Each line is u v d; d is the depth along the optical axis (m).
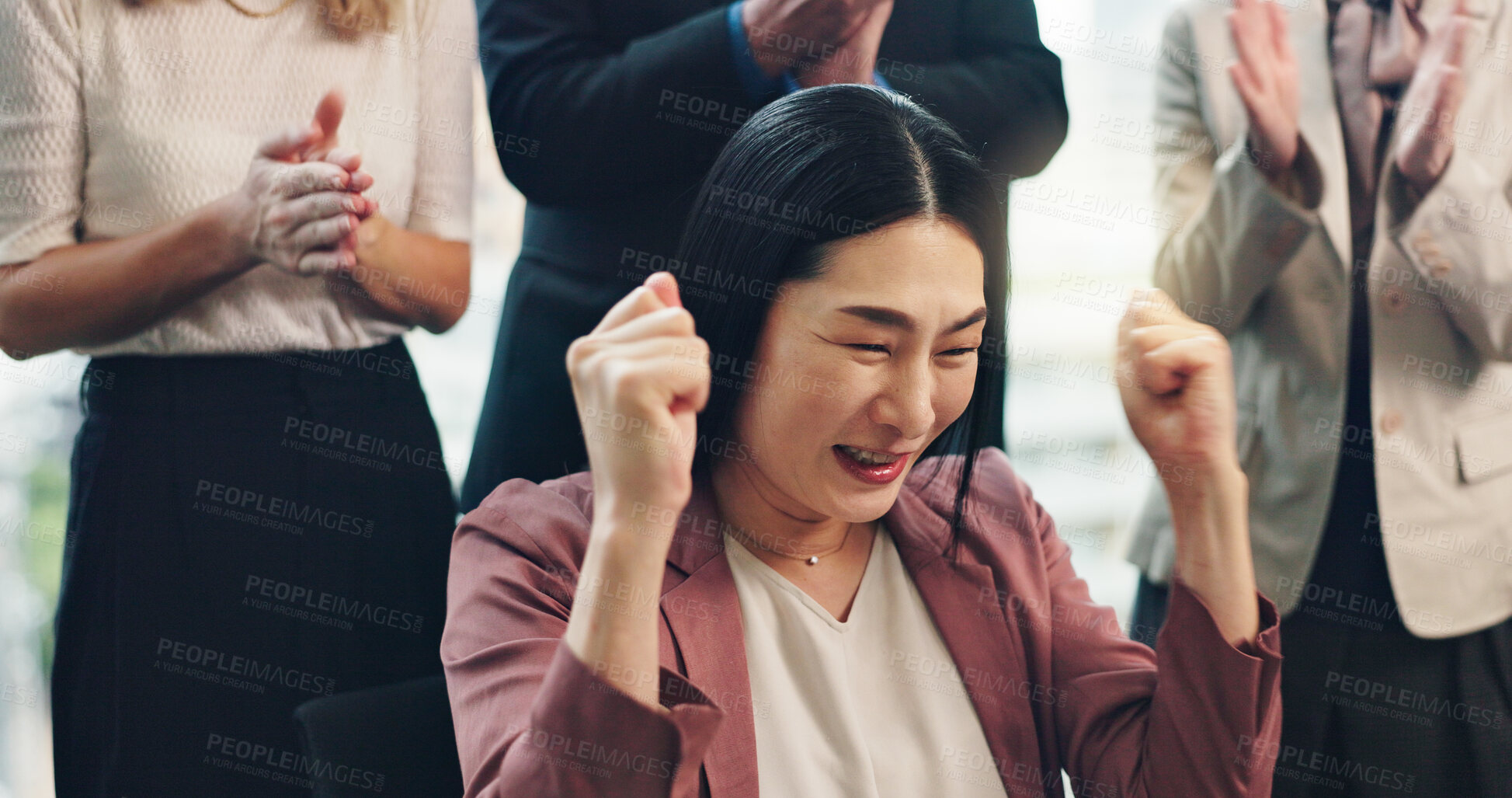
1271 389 1.76
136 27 1.48
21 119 1.44
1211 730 1.13
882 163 0.98
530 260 1.69
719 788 0.99
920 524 1.23
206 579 1.55
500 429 1.68
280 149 1.48
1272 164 1.67
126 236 1.51
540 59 1.62
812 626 1.10
